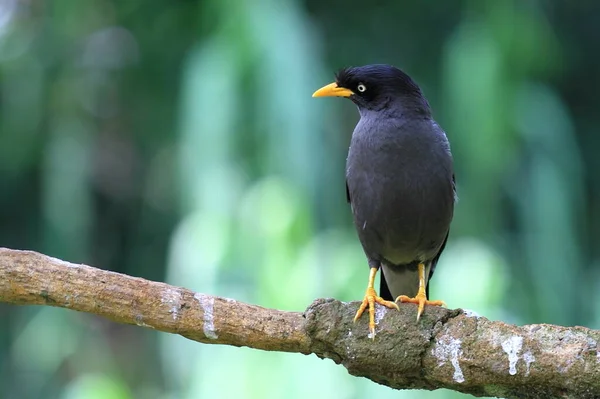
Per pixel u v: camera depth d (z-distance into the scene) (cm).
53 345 1695
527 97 1680
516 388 628
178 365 1462
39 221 1961
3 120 1900
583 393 606
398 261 837
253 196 1404
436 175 788
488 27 1647
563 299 1605
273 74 1461
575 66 2055
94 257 1967
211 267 1363
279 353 1266
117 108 1994
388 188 787
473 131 1586
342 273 1334
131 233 2020
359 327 651
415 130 789
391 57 1966
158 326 663
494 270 1354
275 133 1452
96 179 1966
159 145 1989
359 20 1981
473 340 629
